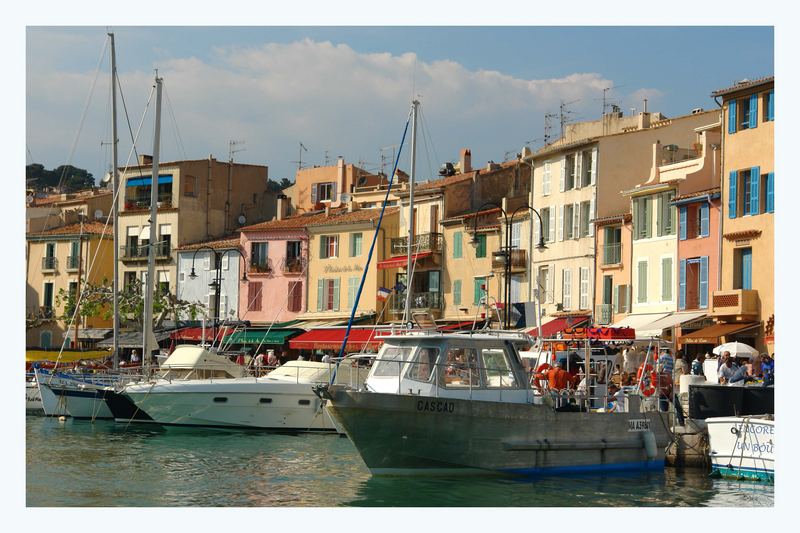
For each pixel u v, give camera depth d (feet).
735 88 171.73
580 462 96.89
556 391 99.09
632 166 209.46
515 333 96.58
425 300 239.09
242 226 296.51
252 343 237.66
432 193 245.04
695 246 180.75
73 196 320.50
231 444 124.26
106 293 260.62
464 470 91.61
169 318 269.64
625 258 198.49
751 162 169.78
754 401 102.27
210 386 137.28
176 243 283.79
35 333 290.15
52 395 152.87
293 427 137.49
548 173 222.69
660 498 86.79
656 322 181.06
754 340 166.71
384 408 87.92
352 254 254.68
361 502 83.35
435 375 91.50
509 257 157.79
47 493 88.38
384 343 96.02
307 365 142.20
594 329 106.01
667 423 104.06
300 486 92.07
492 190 245.24
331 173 300.81
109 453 115.14
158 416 138.92
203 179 290.76
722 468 97.40
